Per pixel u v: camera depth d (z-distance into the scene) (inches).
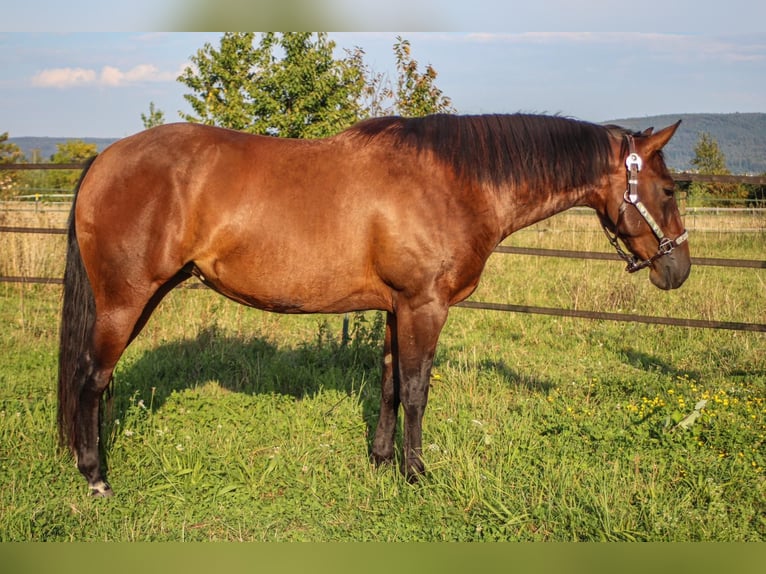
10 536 132.7
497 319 325.7
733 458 167.3
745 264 236.1
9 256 354.3
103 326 147.0
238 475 161.0
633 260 173.6
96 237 144.1
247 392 222.1
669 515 140.0
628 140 161.8
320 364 245.9
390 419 168.4
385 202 145.3
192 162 144.0
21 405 197.5
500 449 171.2
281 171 146.1
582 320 321.1
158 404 203.9
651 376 241.3
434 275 147.9
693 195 741.3
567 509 142.4
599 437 179.3
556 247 498.0
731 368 251.8
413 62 293.4
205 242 145.5
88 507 145.3
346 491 156.0
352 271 148.3
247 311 315.3
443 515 144.1
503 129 156.0
